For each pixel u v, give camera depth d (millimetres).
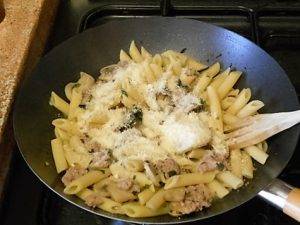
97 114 307
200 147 292
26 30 341
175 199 265
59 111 318
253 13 381
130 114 309
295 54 365
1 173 297
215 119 303
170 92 321
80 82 332
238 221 274
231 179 275
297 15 388
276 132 290
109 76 339
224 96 329
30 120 297
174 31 356
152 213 257
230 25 385
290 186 254
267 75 325
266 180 267
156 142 293
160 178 278
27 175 296
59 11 404
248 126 300
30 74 313
